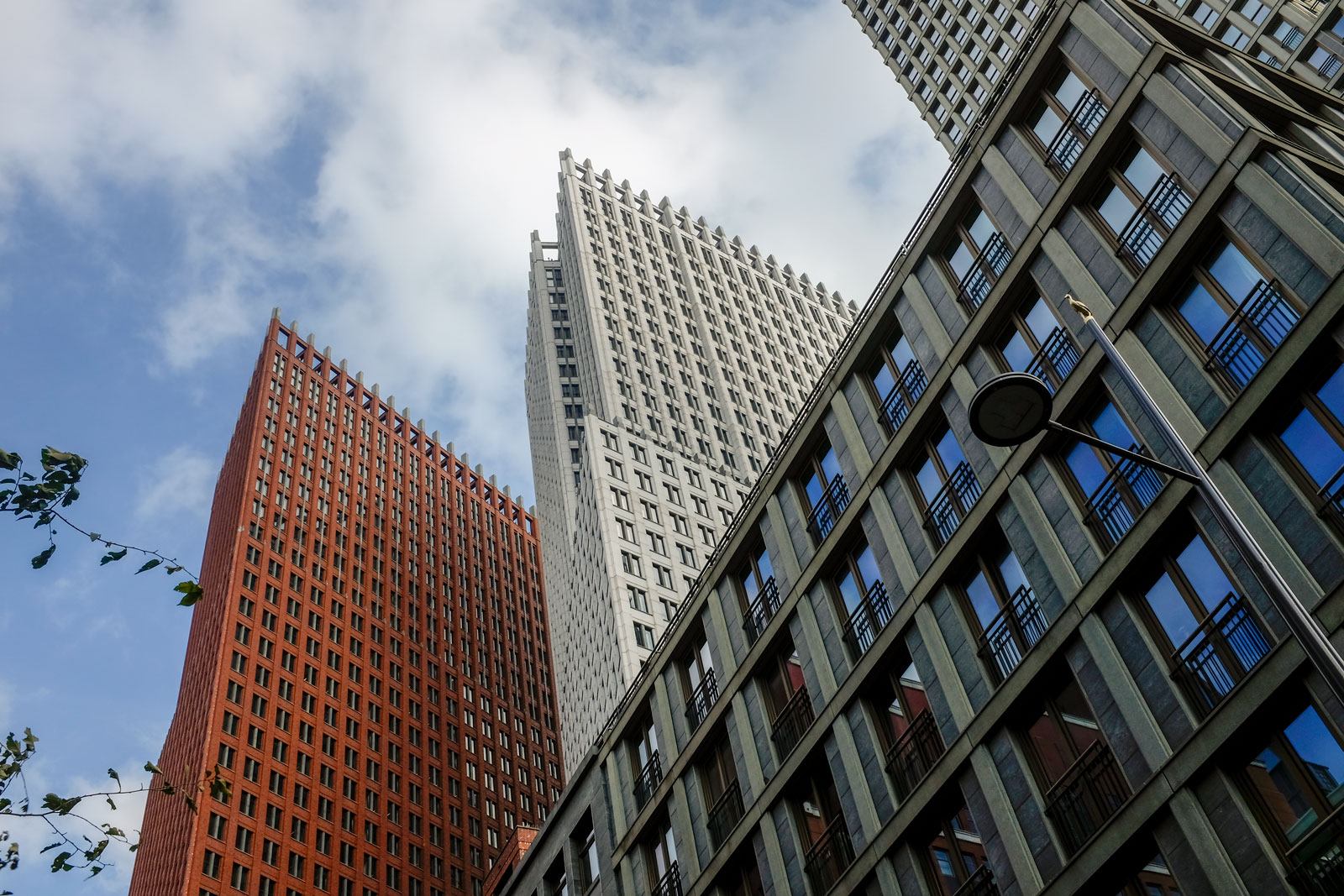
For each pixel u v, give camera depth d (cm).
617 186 18962
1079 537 2561
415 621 17062
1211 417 2333
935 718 2816
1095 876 2255
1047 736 2516
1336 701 1928
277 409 17775
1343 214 2189
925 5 11494
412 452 19912
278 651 14438
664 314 16062
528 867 4850
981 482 2908
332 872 12825
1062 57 3128
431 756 15325
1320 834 1908
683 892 3625
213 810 12150
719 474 13062
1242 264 2400
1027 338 2934
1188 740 2147
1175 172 2605
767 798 3309
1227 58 3084
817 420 3659
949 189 3362
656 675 4147
